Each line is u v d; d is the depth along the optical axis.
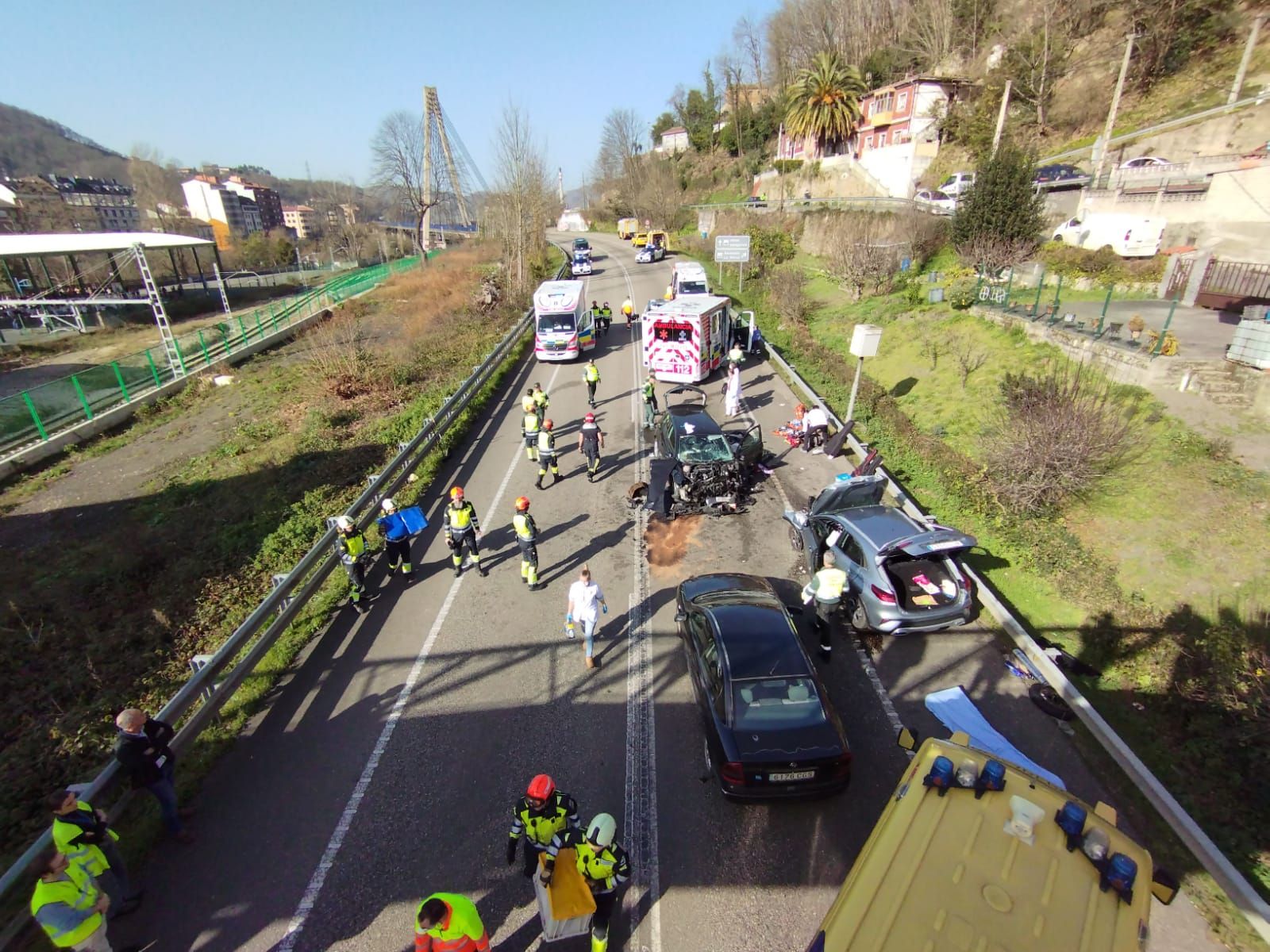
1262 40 33.69
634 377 23.12
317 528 13.49
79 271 43.53
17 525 14.77
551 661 9.16
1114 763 7.29
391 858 6.43
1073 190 29.53
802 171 59.31
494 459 16.31
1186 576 10.00
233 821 6.88
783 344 25.81
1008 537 11.75
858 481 11.16
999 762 4.73
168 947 5.70
